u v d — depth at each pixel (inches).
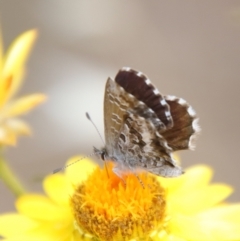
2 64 8.8
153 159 8.1
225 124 14.4
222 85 15.2
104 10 16.9
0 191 12.7
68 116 14.5
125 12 17.0
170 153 7.9
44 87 15.0
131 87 8.0
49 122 14.3
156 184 8.2
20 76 8.8
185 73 15.5
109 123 8.1
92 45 16.3
